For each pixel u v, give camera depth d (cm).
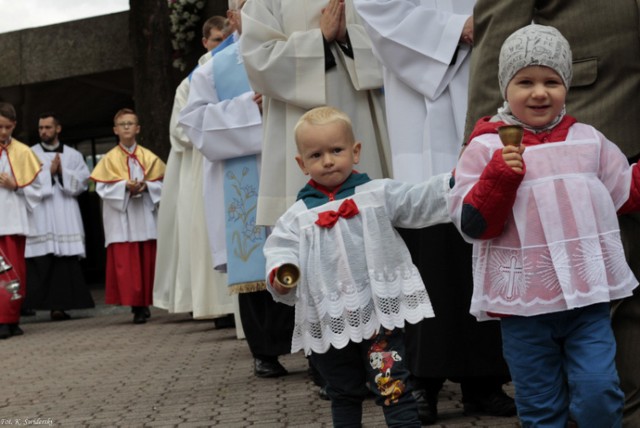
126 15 1656
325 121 359
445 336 423
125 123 1182
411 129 475
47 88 1791
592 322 313
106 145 1959
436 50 465
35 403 589
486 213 310
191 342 867
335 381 362
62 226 1256
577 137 321
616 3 366
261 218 531
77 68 1680
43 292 1248
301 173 525
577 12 371
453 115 469
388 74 484
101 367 741
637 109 367
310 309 355
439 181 344
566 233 313
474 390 444
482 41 389
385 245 352
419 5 482
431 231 426
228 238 622
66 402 584
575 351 312
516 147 303
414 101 477
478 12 392
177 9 1428
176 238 966
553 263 311
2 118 1136
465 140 394
